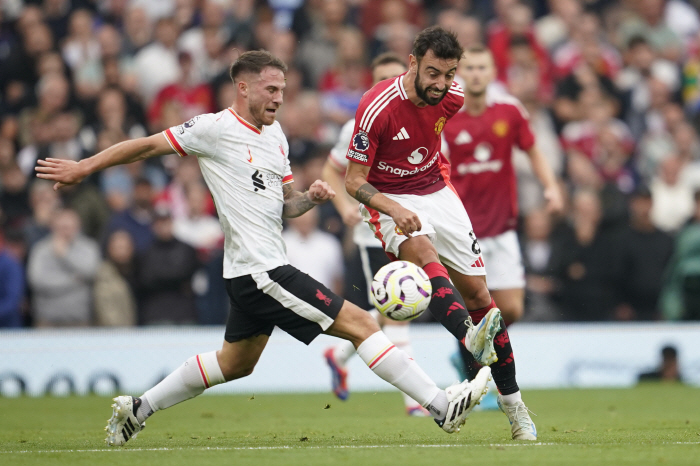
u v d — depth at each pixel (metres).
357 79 51.59
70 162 18.28
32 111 49.66
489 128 28.88
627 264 44.00
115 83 50.28
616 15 58.84
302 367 40.62
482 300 20.86
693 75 57.41
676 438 19.98
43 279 41.19
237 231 18.73
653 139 52.47
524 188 46.44
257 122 19.00
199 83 51.12
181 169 45.44
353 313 18.56
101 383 39.16
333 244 43.09
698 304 43.41
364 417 27.86
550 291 43.84
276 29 54.59
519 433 19.83
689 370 42.34
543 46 55.56
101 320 41.50
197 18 54.44
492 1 56.97
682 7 60.81
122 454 17.25
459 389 18.02
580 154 48.84
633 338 41.97
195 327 41.62
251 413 29.61
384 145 20.20
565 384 41.28
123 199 45.59
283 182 19.72
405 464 15.17
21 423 26.33
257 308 18.80
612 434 21.17
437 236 20.73
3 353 38.53
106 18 54.78
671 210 49.06
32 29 51.53
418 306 18.34
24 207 45.75
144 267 41.59
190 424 25.64
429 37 18.80
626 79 55.75
